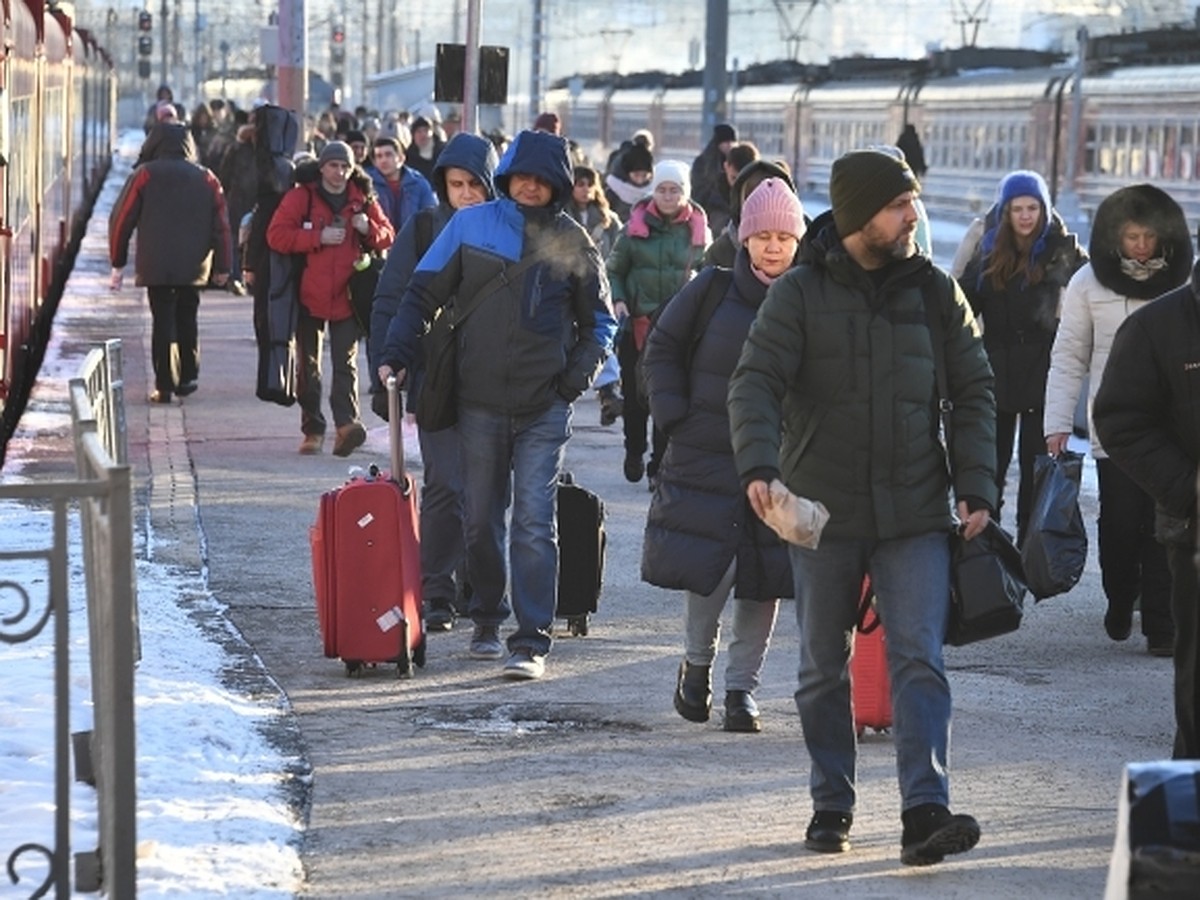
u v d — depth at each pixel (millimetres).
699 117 124562
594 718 20625
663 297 35688
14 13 40312
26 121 45781
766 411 15297
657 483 19828
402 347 22469
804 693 16141
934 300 15719
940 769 15320
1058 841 16766
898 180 15320
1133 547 24938
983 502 15547
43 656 20984
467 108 40469
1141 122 84438
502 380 22219
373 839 16312
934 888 15414
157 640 22547
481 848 16156
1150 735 20672
